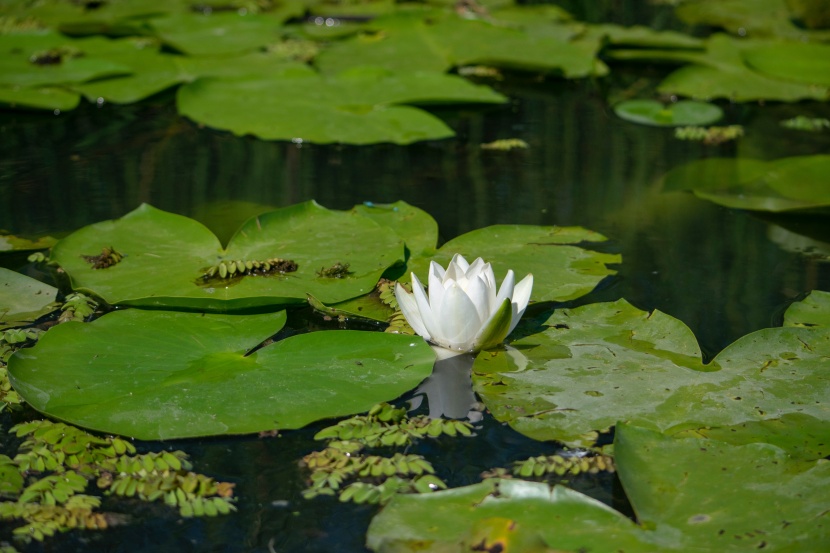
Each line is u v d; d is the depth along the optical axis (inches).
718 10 248.8
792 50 204.5
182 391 79.9
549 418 77.1
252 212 125.1
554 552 59.6
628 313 95.9
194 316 94.3
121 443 74.6
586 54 199.2
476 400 82.0
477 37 212.7
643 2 270.8
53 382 80.2
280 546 64.5
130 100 167.0
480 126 167.3
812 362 85.3
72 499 68.1
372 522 63.8
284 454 74.2
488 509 64.8
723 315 98.3
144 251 106.7
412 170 144.3
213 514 67.6
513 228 118.6
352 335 89.8
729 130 165.2
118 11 230.4
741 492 65.6
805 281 107.1
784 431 74.5
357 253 106.7
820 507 63.6
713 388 81.1
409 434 76.6
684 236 120.4
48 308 96.3
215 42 207.9
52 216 122.9
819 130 165.9
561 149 155.5
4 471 71.0
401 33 217.6
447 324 88.0
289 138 153.1
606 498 69.0
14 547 63.9
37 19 216.5
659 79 199.6
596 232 120.3
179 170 141.6
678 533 61.4
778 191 134.0
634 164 148.4
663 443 71.6
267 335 90.8
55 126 161.9
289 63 193.9
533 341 90.6
